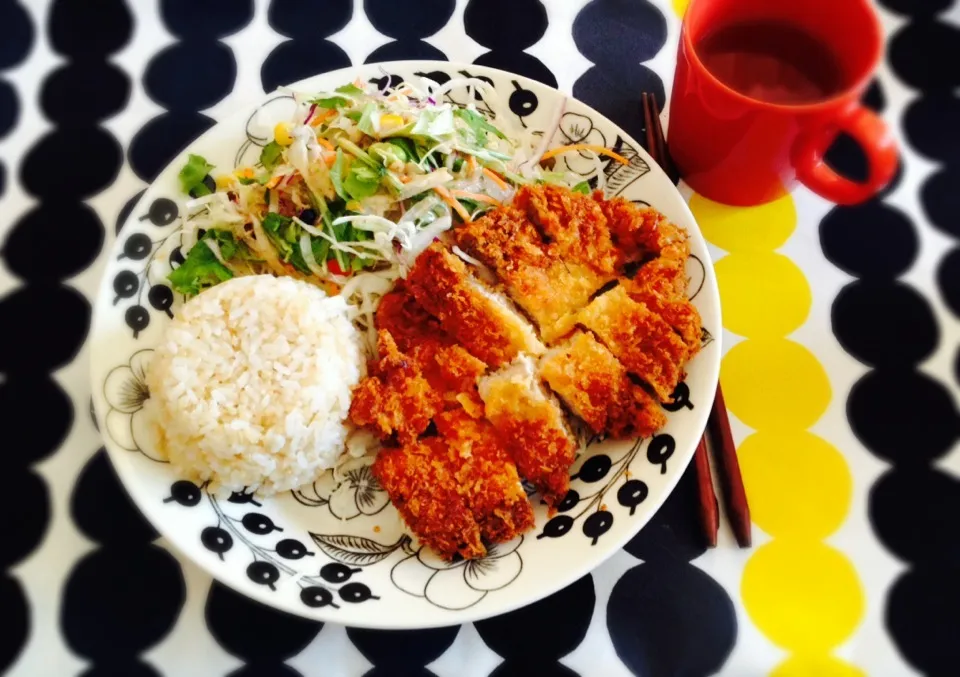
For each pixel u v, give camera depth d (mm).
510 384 319
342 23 428
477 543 301
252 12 429
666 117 404
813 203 383
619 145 358
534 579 288
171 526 298
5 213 384
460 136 366
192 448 317
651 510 291
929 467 330
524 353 333
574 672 297
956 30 416
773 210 382
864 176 388
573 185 365
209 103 409
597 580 312
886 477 328
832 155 394
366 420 324
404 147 360
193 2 430
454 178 362
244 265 373
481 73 374
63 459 336
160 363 328
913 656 298
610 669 297
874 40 315
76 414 344
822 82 340
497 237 344
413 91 371
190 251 360
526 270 340
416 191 355
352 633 304
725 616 305
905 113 399
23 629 304
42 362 354
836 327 357
